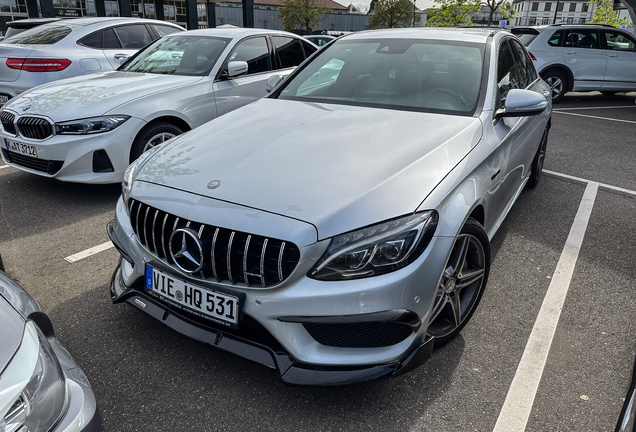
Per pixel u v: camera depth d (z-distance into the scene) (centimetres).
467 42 323
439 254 191
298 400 205
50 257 325
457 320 234
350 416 198
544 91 409
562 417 199
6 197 432
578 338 250
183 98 449
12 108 418
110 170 409
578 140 693
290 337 184
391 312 181
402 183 198
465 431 192
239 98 502
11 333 130
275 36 571
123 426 191
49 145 391
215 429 191
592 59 1008
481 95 282
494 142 260
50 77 571
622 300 286
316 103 298
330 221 180
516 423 196
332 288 178
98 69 612
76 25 633
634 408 137
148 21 709
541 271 317
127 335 245
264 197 190
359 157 215
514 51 375
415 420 196
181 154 233
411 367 191
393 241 180
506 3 2331
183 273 197
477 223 227
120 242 227
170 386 212
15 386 118
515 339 248
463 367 226
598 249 351
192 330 201
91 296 279
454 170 216
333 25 7125
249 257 183
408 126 251
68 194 443
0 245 341
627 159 596
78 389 140
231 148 231
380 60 321
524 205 434
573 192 471
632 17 1215
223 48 504
